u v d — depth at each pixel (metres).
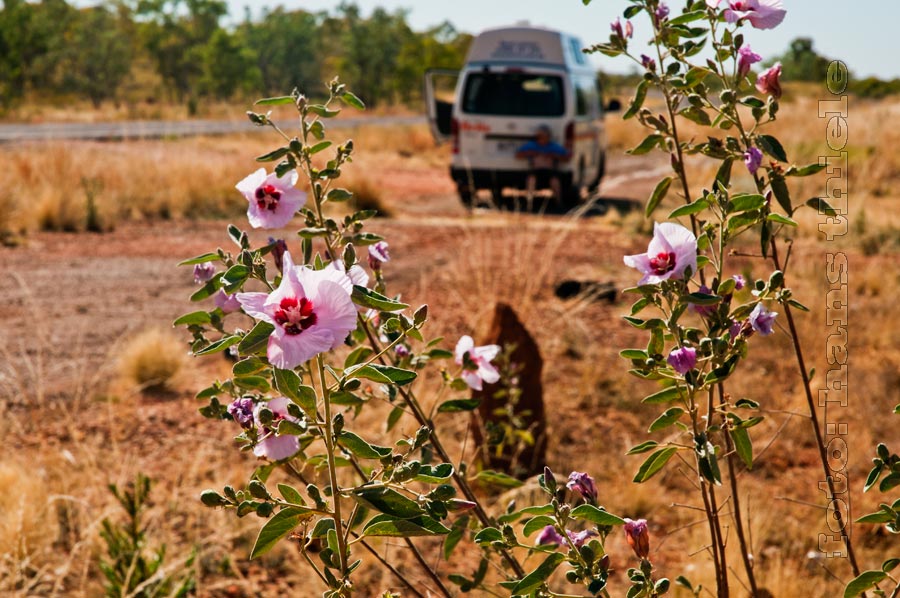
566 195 14.62
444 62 76.50
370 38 81.19
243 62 80.81
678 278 1.85
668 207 12.28
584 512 1.82
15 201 12.46
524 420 4.68
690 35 2.17
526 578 1.82
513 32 14.25
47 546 3.83
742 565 3.72
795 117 18.80
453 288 8.20
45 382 5.97
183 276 9.34
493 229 12.07
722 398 2.25
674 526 4.40
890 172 17.33
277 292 1.45
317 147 2.03
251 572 3.89
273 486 4.35
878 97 32.09
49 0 76.31
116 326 7.35
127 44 82.56
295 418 1.69
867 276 8.66
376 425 4.55
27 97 67.12
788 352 6.49
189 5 89.75
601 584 1.78
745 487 4.79
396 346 2.44
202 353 1.68
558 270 9.02
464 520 2.57
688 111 2.20
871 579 1.93
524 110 14.28
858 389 5.68
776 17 2.08
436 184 19.28
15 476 4.25
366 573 3.76
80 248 10.88
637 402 5.77
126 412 5.47
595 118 15.96
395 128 28.58
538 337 6.94
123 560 3.51
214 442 5.06
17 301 8.07
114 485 3.63
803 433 5.38
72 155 15.31
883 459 1.91
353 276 1.70
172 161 15.88
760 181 2.14
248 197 1.95
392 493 1.60
